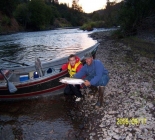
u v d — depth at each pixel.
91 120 5.00
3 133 4.79
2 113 5.78
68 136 4.47
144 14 25.00
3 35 40.00
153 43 17.52
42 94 6.69
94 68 5.11
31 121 5.26
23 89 6.39
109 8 43.03
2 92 6.40
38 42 25.78
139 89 6.56
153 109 5.09
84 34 37.88
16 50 19.11
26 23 64.62
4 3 53.84
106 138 4.12
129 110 5.16
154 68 9.32
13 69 7.66
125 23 25.81
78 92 6.09
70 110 5.68
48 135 4.58
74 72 5.92
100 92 5.41
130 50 15.37
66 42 24.67
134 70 9.11
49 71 7.54
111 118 4.89
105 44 20.33
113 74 8.59
